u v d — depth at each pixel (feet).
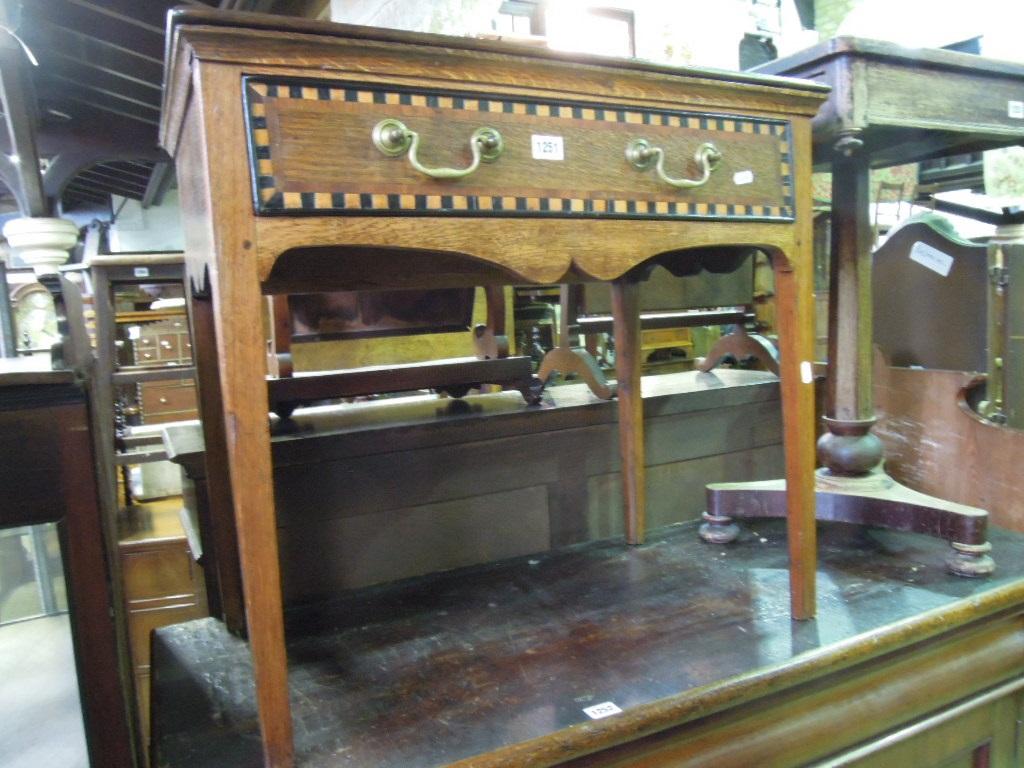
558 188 2.31
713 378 5.11
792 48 6.64
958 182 7.95
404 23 4.55
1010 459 4.01
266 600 2.02
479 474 3.72
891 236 4.62
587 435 4.00
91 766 2.30
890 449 4.70
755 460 4.61
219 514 3.22
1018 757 3.38
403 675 2.65
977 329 4.20
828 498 3.79
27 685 2.44
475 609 3.22
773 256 2.83
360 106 2.02
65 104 13.01
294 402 3.97
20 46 8.71
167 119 2.48
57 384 2.16
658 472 4.26
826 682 2.77
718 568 3.59
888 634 2.82
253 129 1.90
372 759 2.14
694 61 5.99
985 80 3.42
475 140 2.14
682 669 2.59
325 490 3.37
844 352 3.83
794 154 2.78
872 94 3.12
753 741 2.59
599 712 2.33
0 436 2.11
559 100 2.31
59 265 10.76
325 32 1.93
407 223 2.09
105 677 2.30
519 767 2.14
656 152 2.43
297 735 2.28
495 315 5.22
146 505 8.38
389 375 4.01
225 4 7.25
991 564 3.36
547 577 3.56
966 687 3.10
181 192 2.71
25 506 2.15
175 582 7.09
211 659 2.97
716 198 2.61
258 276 1.93
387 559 3.54
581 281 3.22
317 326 4.81
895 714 2.89
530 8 5.60
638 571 3.59
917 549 3.74
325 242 1.99
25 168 10.35
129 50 9.34
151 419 9.78
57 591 2.42
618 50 5.74
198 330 3.13
